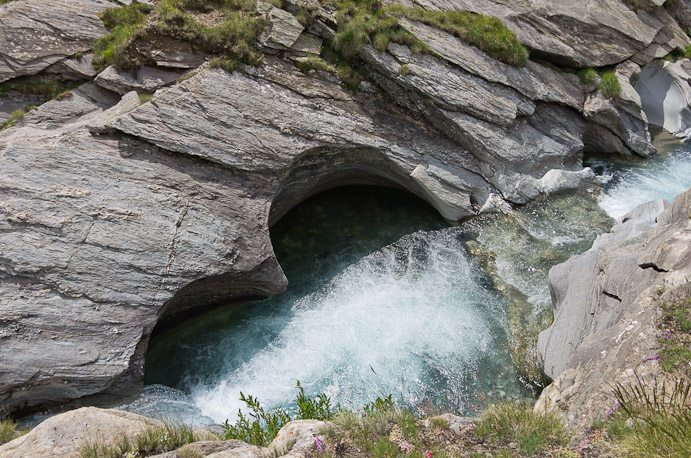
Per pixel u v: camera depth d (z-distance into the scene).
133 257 12.41
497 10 19.28
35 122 14.19
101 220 12.34
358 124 16.50
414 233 17.88
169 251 12.87
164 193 13.35
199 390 12.89
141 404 12.21
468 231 17.55
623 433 6.94
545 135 19.06
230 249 13.73
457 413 11.70
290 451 7.64
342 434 7.99
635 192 18.73
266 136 14.91
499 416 8.28
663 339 8.12
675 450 6.25
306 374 13.12
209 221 13.70
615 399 7.67
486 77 17.62
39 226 11.65
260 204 14.80
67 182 12.29
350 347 13.80
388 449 7.61
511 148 17.83
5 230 11.33
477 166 18.03
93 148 12.94
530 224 17.38
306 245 17.62
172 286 12.75
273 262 14.65
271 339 14.23
